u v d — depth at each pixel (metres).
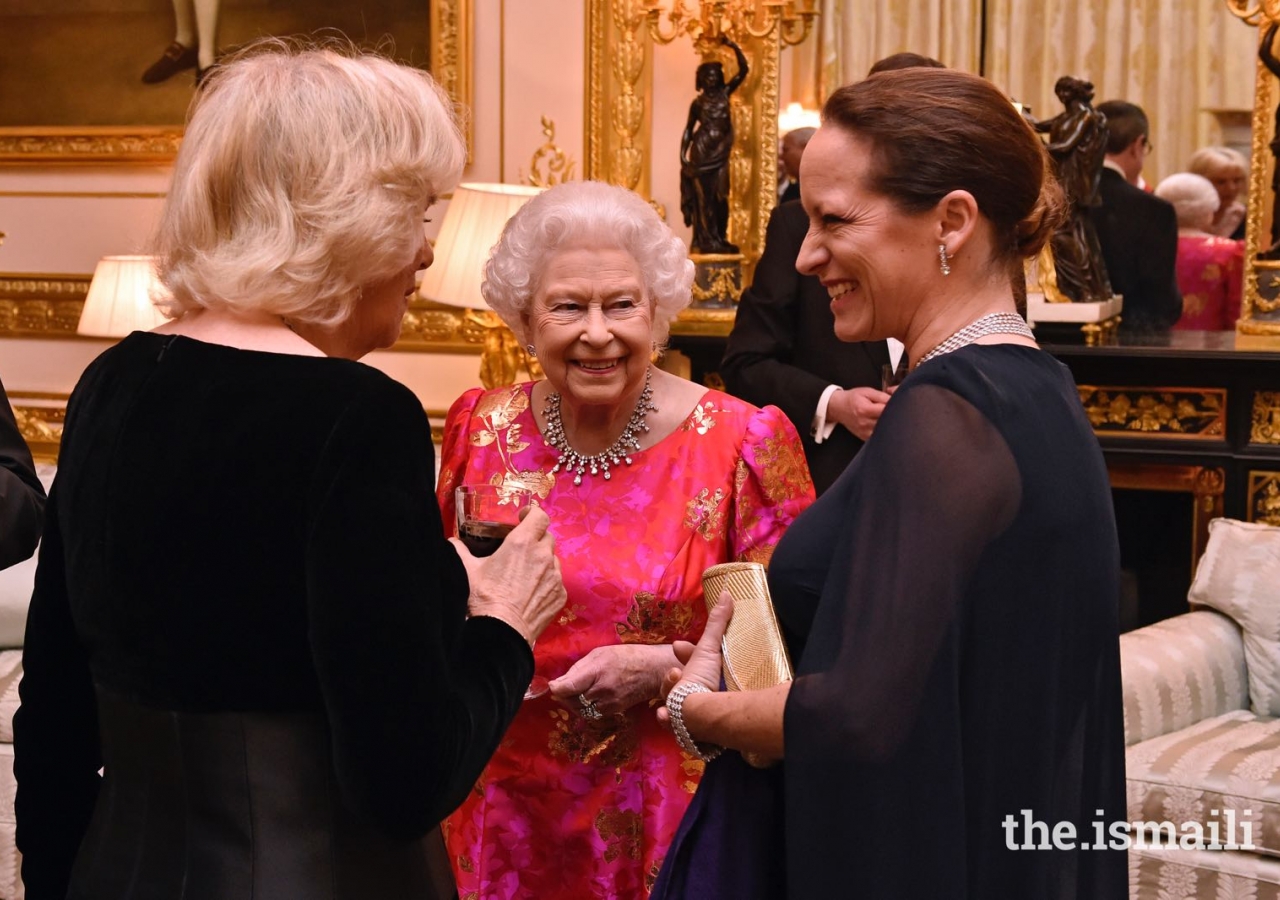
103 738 1.52
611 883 2.16
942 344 1.56
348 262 1.45
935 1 5.47
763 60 5.03
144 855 1.45
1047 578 1.47
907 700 1.42
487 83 5.38
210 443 1.39
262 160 1.43
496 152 5.39
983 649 1.46
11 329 5.96
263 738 1.40
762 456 2.23
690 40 5.16
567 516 2.23
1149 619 4.55
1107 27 5.55
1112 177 5.27
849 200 1.55
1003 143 1.54
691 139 4.94
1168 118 5.55
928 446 1.45
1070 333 4.53
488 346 4.85
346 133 1.45
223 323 1.48
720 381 4.82
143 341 1.52
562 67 5.30
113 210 5.80
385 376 1.43
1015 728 1.47
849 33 5.47
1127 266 5.28
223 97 1.46
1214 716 3.71
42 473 4.68
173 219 1.46
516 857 2.19
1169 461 4.42
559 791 2.18
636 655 2.08
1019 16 5.57
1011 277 1.60
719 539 2.22
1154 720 3.51
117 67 5.69
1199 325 5.36
